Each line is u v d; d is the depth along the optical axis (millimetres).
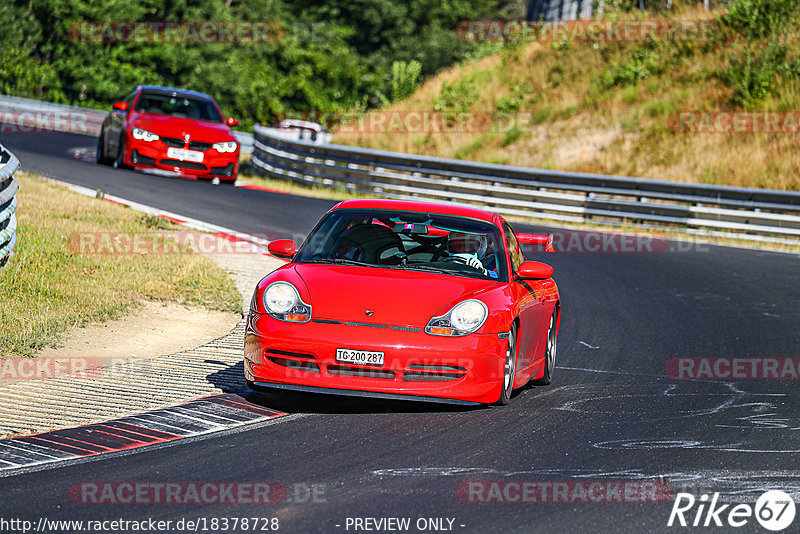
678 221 76562
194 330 35562
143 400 25703
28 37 164125
